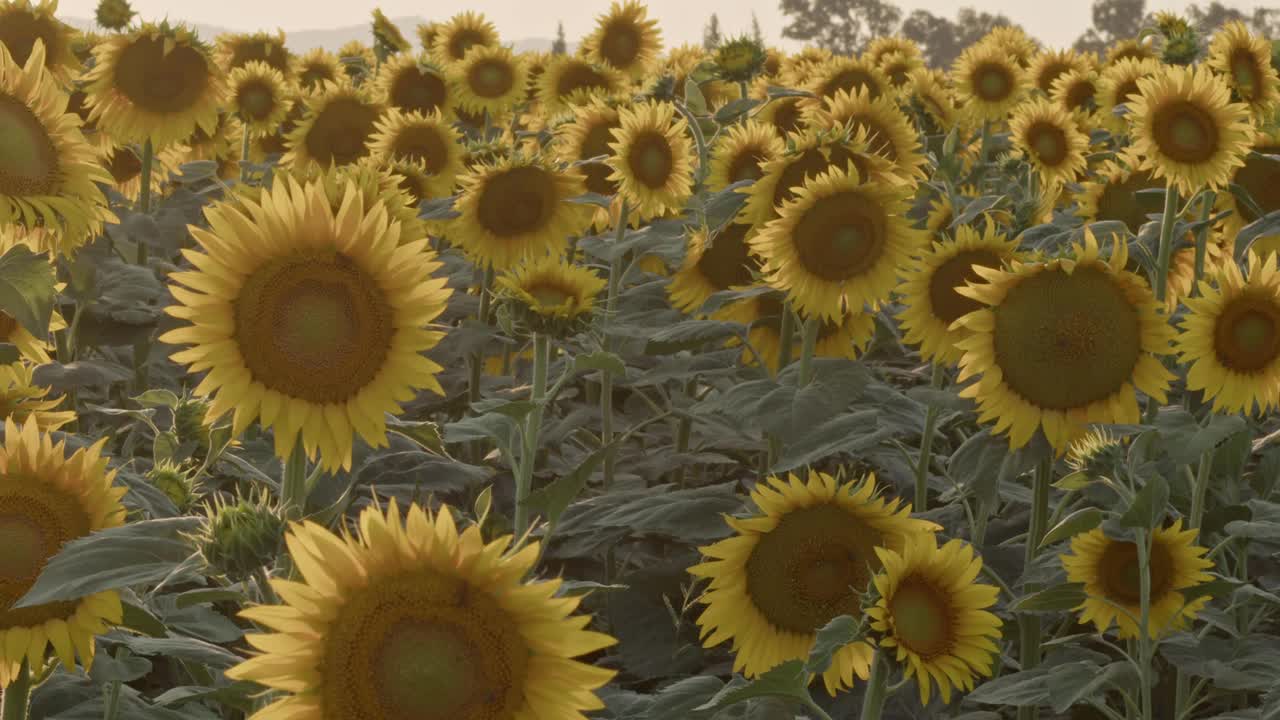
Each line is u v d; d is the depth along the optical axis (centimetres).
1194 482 429
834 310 467
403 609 201
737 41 791
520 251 616
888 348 702
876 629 290
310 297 273
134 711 318
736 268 574
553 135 792
